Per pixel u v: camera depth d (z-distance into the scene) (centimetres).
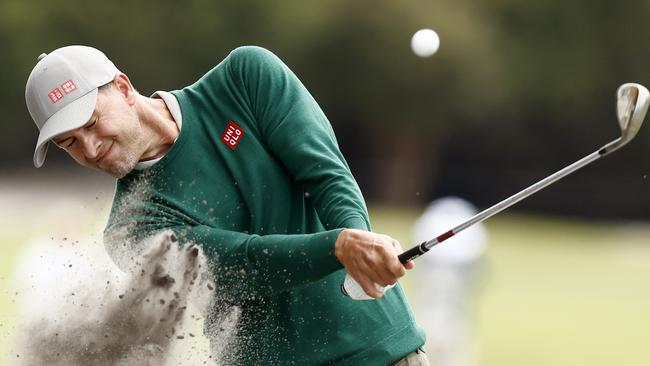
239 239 1220
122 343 1269
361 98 11944
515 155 12600
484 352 3881
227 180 1272
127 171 1233
